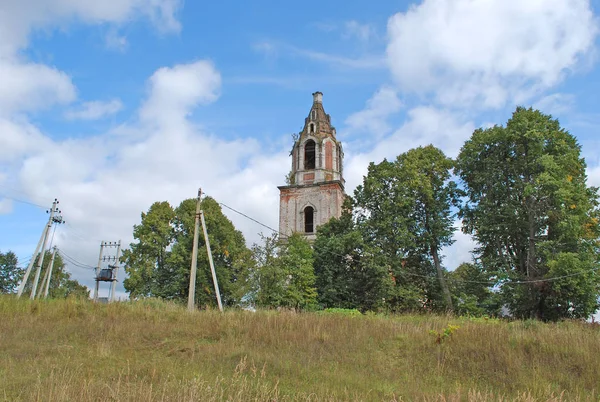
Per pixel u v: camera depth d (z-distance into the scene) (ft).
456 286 123.85
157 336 57.98
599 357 51.06
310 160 178.91
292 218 167.73
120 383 33.99
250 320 67.10
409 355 54.85
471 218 127.65
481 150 125.08
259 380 38.34
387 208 125.90
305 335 59.88
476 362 50.93
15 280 224.12
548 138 115.65
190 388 32.12
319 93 188.14
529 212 111.86
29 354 46.42
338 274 132.26
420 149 134.41
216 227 152.87
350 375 43.86
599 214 111.86
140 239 155.33
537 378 45.42
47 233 127.03
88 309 74.18
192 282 91.56
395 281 121.60
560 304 105.70
